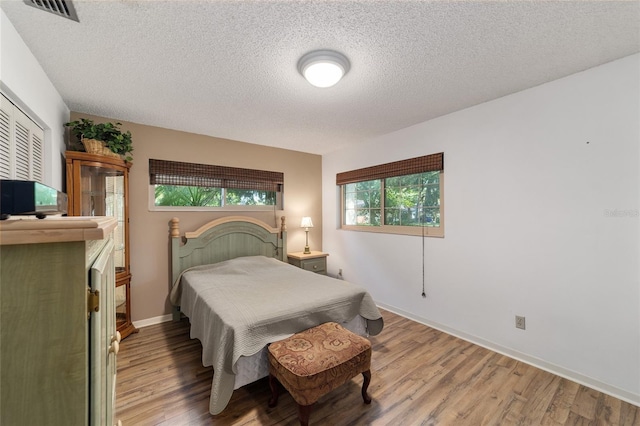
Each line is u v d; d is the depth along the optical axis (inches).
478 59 68.6
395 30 57.1
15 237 19.7
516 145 88.2
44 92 71.6
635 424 60.5
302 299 80.9
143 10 50.6
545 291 82.6
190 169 126.0
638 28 56.6
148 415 63.4
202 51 64.2
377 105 97.5
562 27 56.4
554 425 60.4
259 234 144.0
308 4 49.6
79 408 22.4
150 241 117.4
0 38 49.6
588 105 73.9
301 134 132.2
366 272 146.5
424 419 62.4
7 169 54.7
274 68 72.0
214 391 60.6
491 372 80.8
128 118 108.3
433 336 105.2
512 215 89.5
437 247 112.5
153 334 106.3
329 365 59.9
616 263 70.2
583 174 75.1
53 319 21.7
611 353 70.9
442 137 109.0
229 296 82.4
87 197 95.1
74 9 49.8
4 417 20.8
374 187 146.3
